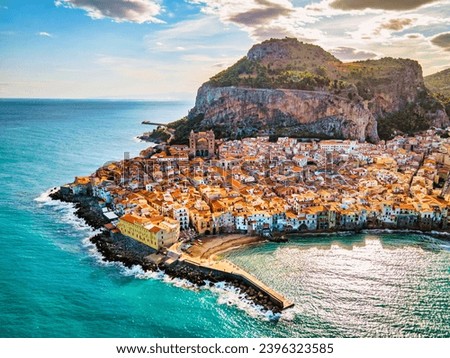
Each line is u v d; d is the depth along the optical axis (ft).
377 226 578.25
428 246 521.24
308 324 356.79
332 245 522.06
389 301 392.68
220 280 428.15
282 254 493.77
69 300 387.75
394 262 474.90
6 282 416.87
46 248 500.74
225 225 554.87
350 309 379.14
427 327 353.72
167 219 525.34
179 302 390.42
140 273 443.32
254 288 411.13
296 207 588.91
